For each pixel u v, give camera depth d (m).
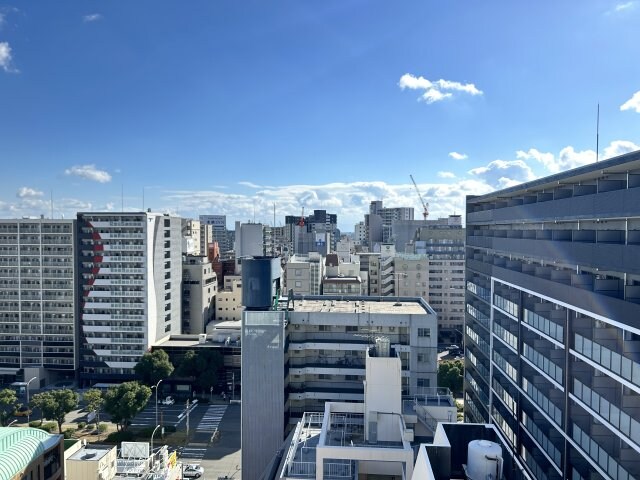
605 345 29.31
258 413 61.25
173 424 88.31
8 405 95.44
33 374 109.62
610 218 29.95
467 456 28.50
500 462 26.61
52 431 83.88
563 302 34.25
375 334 70.25
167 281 118.62
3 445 50.56
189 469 70.62
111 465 60.66
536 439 40.31
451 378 93.81
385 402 42.66
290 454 41.66
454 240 172.38
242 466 61.09
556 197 43.09
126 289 110.12
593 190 36.56
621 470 27.22
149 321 110.31
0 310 112.94
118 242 110.25
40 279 112.00
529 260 47.38
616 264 28.22
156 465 63.09
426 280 151.00
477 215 64.00
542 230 42.84
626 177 32.66
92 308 111.25
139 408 81.69
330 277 156.62
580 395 32.25
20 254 112.38
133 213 110.06
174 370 103.94
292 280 140.12
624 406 27.33
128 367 110.25
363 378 68.81
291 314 69.62
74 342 111.31
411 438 40.97
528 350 42.09
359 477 38.72
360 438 43.03
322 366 69.50
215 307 137.12
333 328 70.94
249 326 61.22
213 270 149.25
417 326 68.75
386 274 155.00
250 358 61.31
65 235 111.44
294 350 69.94
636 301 27.23
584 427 32.16
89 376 111.25
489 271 57.84
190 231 191.88
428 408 46.53
